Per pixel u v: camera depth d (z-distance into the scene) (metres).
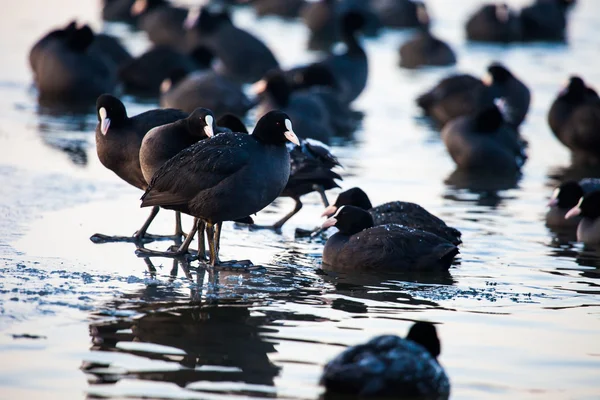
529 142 24.81
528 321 11.16
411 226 14.16
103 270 12.72
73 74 27.34
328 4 42.66
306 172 15.65
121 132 14.38
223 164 12.38
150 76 29.86
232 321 10.81
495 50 39.94
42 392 8.65
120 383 8.90
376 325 10.81
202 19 35.31
